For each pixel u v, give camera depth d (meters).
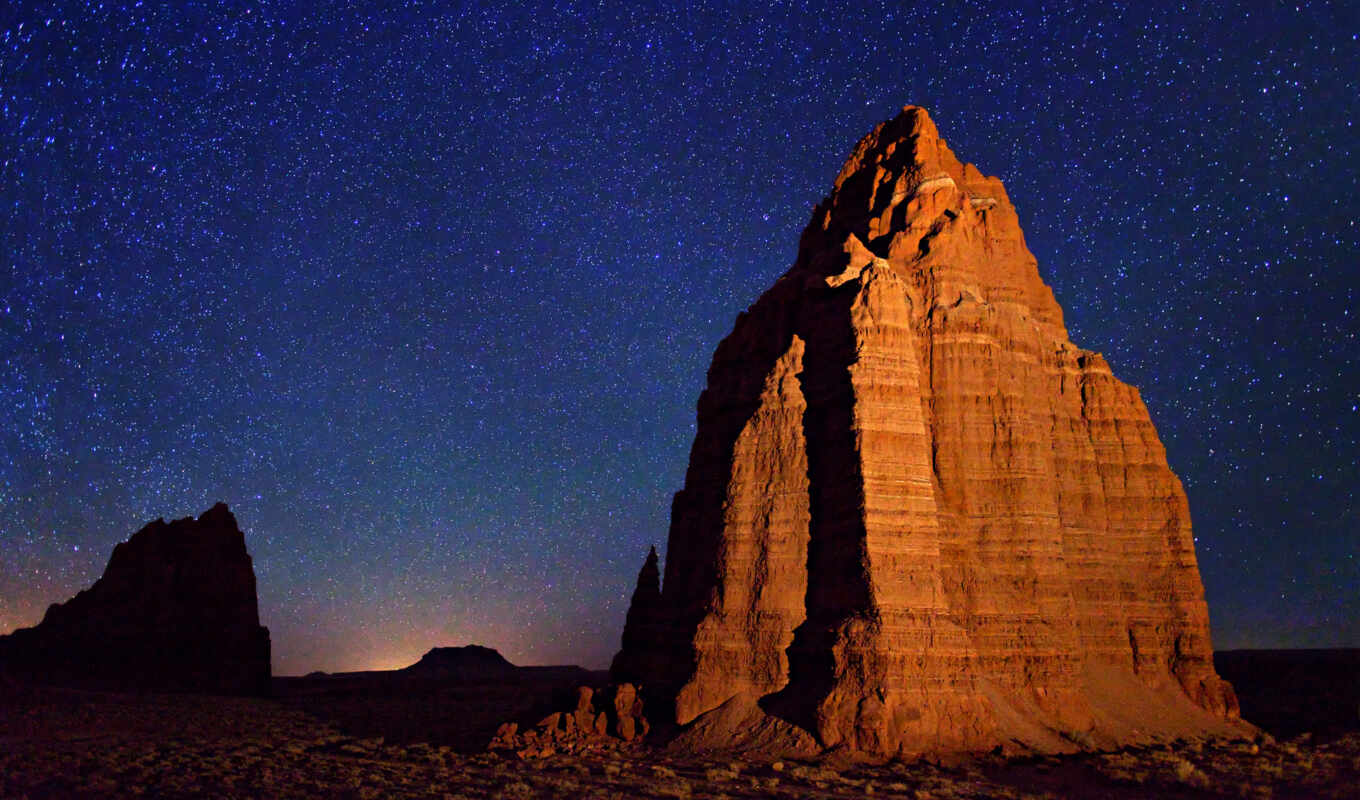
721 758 43.88
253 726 68.81
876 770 41.44
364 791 40.00
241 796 40.09
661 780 40.81
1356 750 50.50
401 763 48.94
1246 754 48.09
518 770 44.50
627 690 51.38
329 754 54.00
